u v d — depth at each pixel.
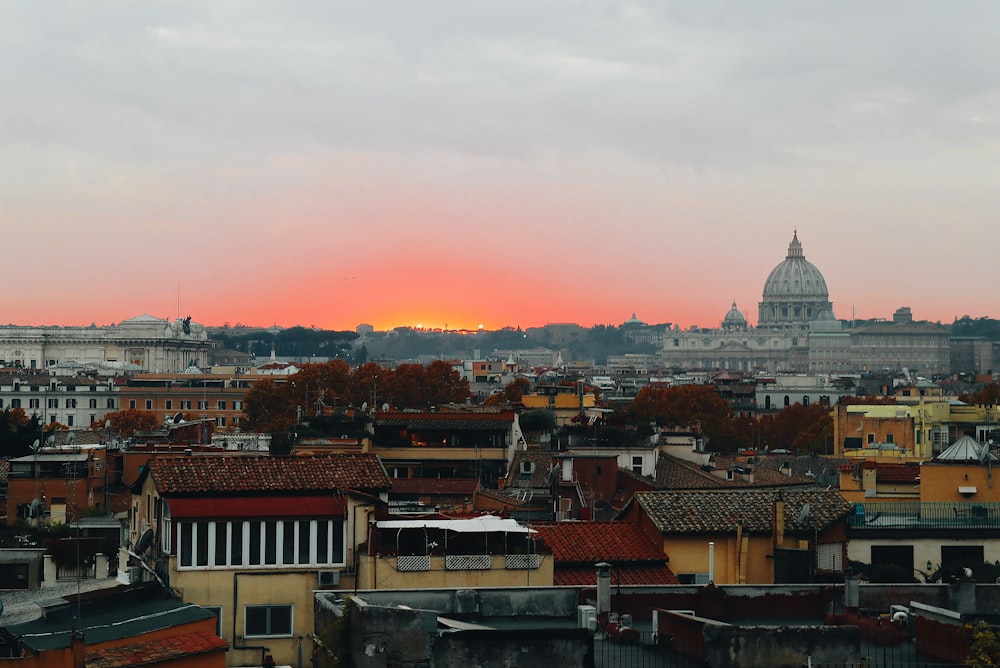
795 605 60.81
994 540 80.62
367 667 52.25
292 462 74.25
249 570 69.69
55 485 115.50
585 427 175.75
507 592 59.91
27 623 63.47
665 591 61.03
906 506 84.06
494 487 140.75
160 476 72.06
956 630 50.12
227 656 68.50
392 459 147.88
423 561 70.06
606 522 79.06
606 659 50.97
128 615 64.06
